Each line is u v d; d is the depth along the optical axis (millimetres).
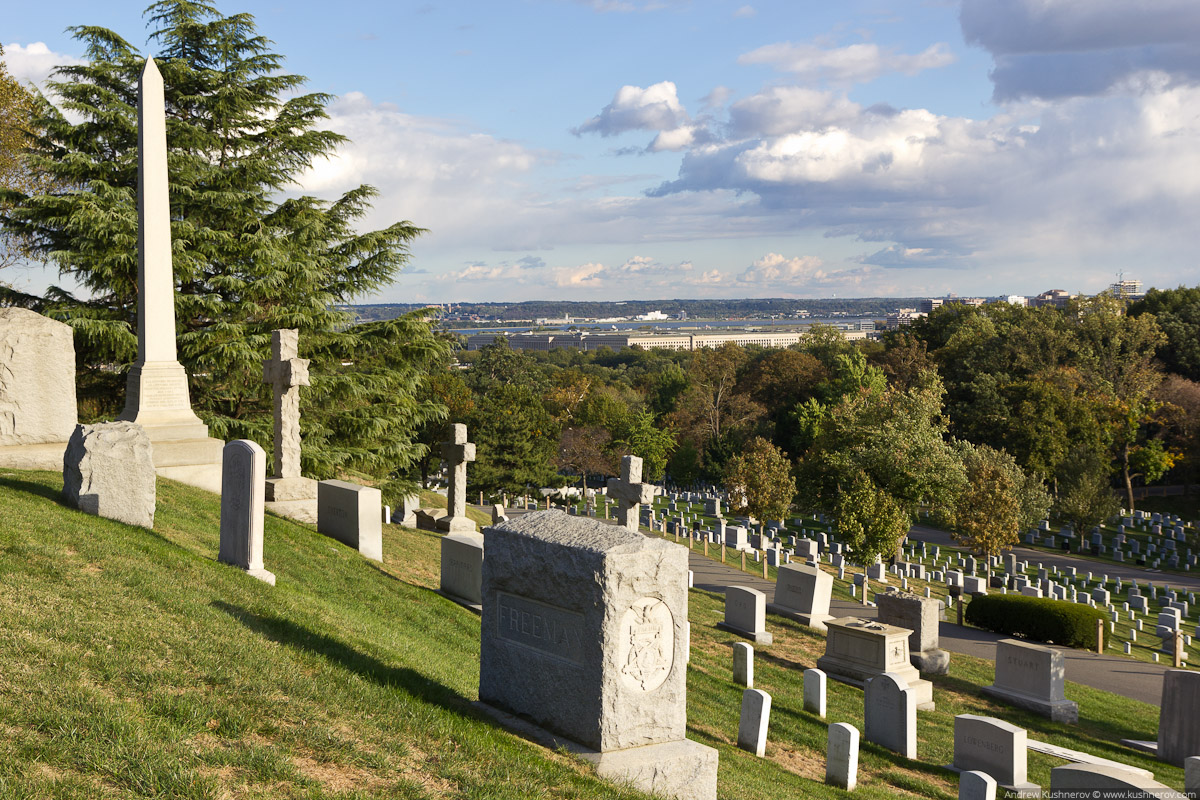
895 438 40406
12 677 5758
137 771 4914
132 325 26188
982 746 12070
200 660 6824
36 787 4523
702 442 86250
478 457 62438
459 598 15047
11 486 12359
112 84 26891
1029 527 47906
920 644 20062
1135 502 69875
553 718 6914
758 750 11289
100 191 24781
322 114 29328
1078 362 71500
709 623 21000
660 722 6820
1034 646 17922
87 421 25359
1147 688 21672
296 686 6824
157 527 12734
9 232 26156
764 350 117750
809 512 47781
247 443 11305
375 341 28484
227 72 27281
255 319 27016
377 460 28078
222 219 26984
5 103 30453
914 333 94375
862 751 12969
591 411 83312
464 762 6102
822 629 22547
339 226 29406
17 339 15734
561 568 6789
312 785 5230
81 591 7863
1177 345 76375
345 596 12844
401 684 7832
